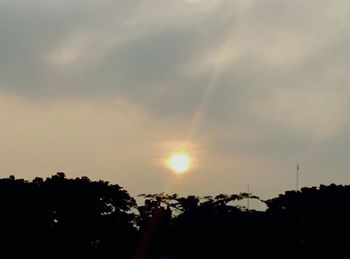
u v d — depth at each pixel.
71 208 117.25
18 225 115.50
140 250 126.31
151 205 132.00
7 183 117.56
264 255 122.44
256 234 122.69
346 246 118.44
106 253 119.75
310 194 120.94
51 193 116.94
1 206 115.56
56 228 117.25
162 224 131.00
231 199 132.38
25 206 115.94
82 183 118.94
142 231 129.00
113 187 121.12
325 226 118.62
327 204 119.56
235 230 124.56
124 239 121.75
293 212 120.81
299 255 119.81
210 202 132.62
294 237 120.94
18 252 115.19
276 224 121.38
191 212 130.38
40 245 115.69
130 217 124.06
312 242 119.31
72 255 117.38
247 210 129.25
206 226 127.19
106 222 119.44
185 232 128.25
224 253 125.69
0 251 115.06
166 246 130.12
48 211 117.94
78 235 117.94
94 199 118.44
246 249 123.69
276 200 124.50
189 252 128.50
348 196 120.06
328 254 118.62
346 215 118.81
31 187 118.06
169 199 133.38
